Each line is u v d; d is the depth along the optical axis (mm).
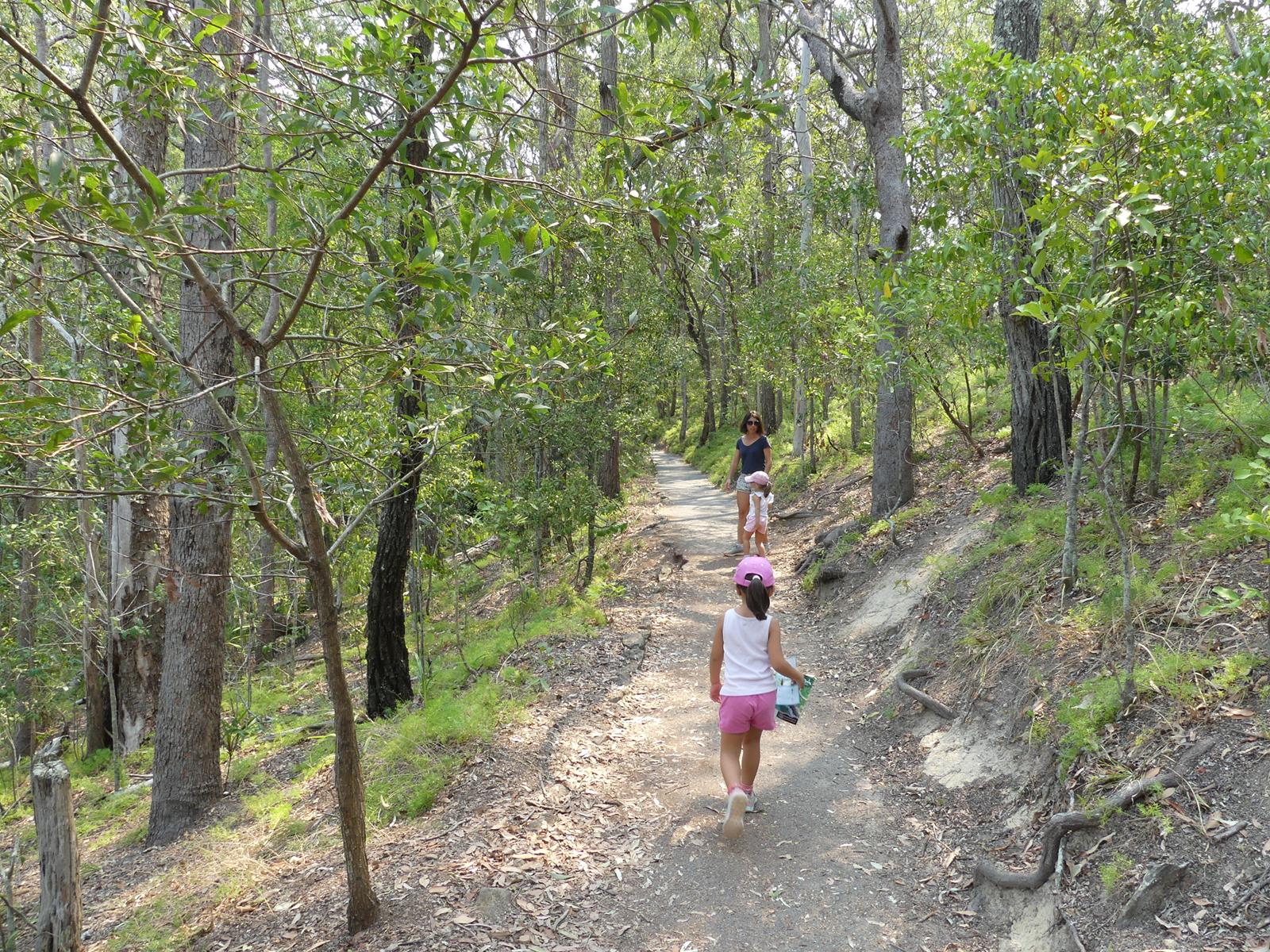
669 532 15383
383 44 3113
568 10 2756
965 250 5309
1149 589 5000
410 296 3492
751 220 16984
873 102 10359
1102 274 4621
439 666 9797
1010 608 6055
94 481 3195
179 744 7578
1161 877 3348
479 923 4047
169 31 3045
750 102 2896
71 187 2553
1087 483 7094
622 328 11430
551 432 10617
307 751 8664
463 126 3223
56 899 4797
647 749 6086
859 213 15023
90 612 12180
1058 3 15398
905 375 9344
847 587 9289
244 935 4613
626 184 3033
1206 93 4840
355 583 13602
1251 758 3586
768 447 9711
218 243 4980
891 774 5422
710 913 4082
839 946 3801
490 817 5180
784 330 14883
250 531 13023
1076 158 4539
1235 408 6609
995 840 4316
